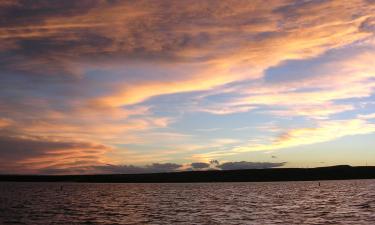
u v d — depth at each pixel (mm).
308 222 62062
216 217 70062
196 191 191125
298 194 145500
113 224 62812
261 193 158875
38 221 66688
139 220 67438
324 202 102125
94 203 108875
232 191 184000
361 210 79375
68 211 83750
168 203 106688
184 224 61656
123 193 174625
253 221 64125
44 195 153375
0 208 90062
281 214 73688
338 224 59594
